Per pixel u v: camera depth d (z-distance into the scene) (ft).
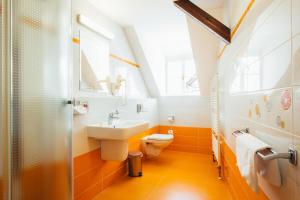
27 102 2.99
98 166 6.73
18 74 2.82
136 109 9.73
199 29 8.15
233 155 5.73
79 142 5.86
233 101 5.55
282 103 2.48
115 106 7.86
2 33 2.57
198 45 8.98
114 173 7.70
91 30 6.97
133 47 10.18
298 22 2.07
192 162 10.07
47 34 3.51
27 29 3.01
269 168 2.55
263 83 3.18
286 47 2.37
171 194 6.59
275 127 2.70
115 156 6.56
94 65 7.06
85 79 6.56
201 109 11.84
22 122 2.89
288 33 2.32
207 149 11.68
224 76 7.12
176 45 12.11
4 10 2.60
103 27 7.79
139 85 11.18
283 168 2.44
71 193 4.40
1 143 2.56
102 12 7.79
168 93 13.78
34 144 3.15
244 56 4.35
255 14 3.60
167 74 13.79
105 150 6.70
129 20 8.59
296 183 2.12
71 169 4.41
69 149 4.31
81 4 6.54
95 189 6.53
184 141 12.23
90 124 6.34
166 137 9.84
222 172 7.91
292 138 2.21
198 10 6.30
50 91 3.58
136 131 6.42
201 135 11.84
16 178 2.77
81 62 6.40
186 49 12.84
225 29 6.03
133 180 7.83
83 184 5.98
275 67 2.71
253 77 3.71
